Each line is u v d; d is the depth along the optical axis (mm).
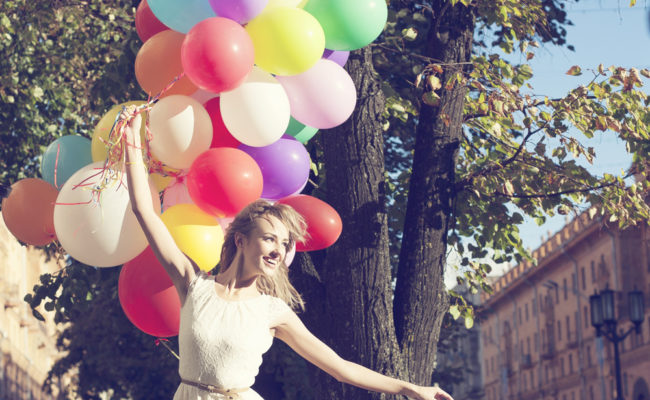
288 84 5578
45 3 12211
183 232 5164
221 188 5066
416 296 7137
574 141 7887
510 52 9766
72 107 13492
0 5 12203
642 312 20172
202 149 5301
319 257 7488
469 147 10219
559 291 60250
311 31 5250
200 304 3791
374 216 6934
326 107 5594
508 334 74000
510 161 8039
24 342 49688
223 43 4910
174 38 5570
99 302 19594
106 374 21969
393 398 6750
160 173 5496
